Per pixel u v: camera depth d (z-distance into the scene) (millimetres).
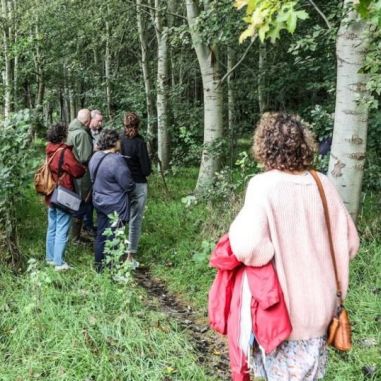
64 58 15773
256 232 2404
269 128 2592
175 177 11602
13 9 12727
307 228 2500
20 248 5887
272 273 2443
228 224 6562
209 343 4281
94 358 3678
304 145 2553
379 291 4715
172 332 4180
